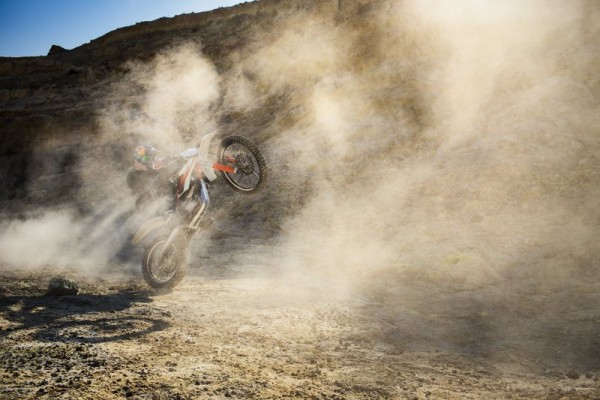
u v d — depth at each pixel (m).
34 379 3.33
